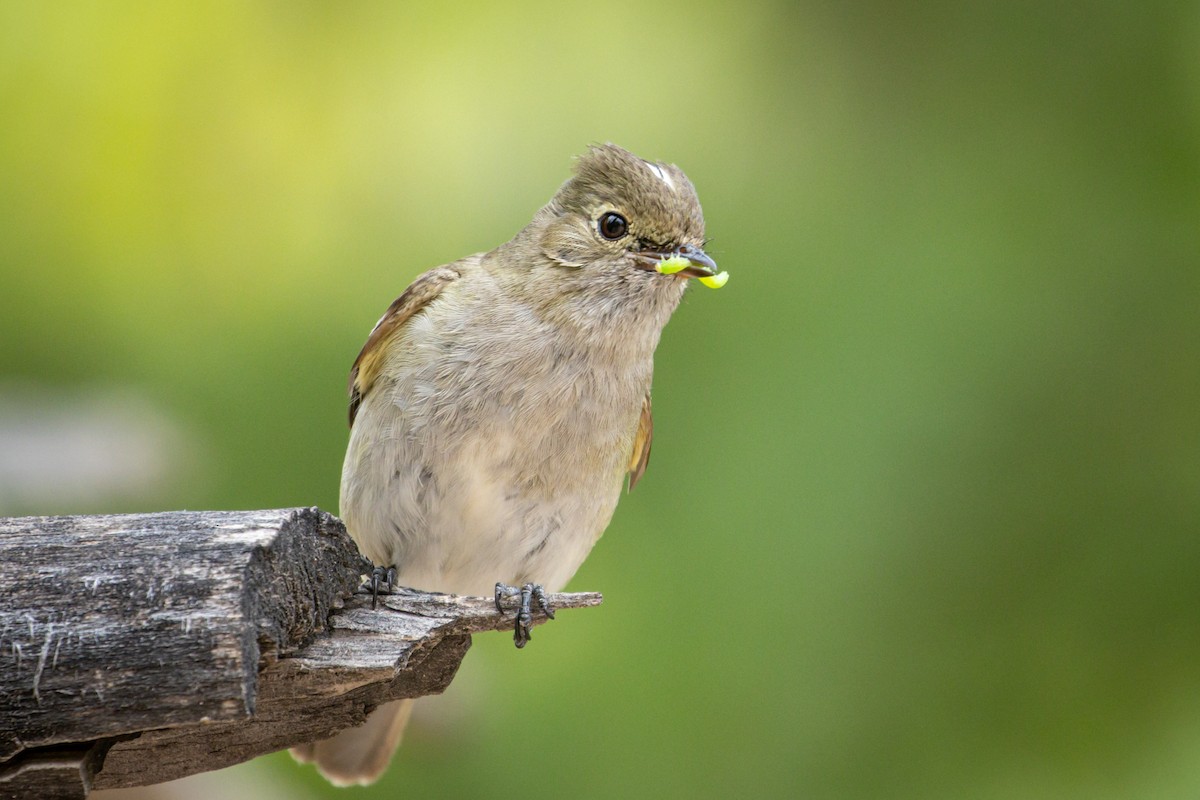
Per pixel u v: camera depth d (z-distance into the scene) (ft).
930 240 35.65
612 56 39.27
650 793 33.42
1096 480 34.71
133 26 37.65
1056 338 34.81
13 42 36.96
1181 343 34.83
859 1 38.29
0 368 35.47
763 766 33.63
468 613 17.74
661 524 34.50
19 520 15.48
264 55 38.40
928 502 34.27
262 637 15.35
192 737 17.76
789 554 34.12
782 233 36.32
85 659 14.70
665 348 35.22
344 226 38.06
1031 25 37.47
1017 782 34.37
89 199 36.94
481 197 38.32
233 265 37.40
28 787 15.24
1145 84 36.32
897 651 34.17
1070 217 35.70
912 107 37.50
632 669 34.12
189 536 15.35
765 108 38.09
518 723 33.94
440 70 38.88
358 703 18.62
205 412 34.96
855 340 34.91
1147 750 34.53
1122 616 34.58
